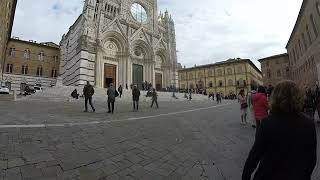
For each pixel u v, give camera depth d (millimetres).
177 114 16203
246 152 7004
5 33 40156
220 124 12109
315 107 11930
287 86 2416
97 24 43312
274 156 2252
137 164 5820
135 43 49500
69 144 6848
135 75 48844
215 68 83062
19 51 58438
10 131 7629
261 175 2348
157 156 6516
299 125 2254
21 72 57844
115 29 45719
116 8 48281
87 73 39688
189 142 8141
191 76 88000
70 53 46812
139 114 15273
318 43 33062
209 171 5586
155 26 55750
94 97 28125
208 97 50156
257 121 7613
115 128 9648
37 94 28578
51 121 10102
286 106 2322
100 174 5055
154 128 10242
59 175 4797
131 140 7914
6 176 4512
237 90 77125
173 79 56688
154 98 21297
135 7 52656
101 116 13125
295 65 52031
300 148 2189
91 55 41062
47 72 61531
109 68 44531
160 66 55250
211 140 8453
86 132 8492
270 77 72562
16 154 5637
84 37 40406
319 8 31000
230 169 5703
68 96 27094
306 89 12703
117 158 6098
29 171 4828
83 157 5918
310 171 2209
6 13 34812
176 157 6539
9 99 21297
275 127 2283
